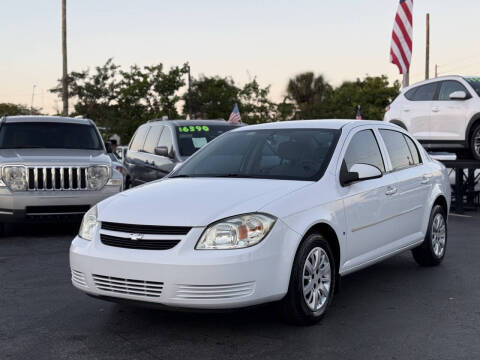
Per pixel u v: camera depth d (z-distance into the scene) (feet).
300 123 19.94
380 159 20.01
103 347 14.26
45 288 20.03
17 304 18.06
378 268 23.25
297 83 164.76
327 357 13.51
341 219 16.81
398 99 44.50
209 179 17.33
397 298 18.67
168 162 35.53
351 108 169.99
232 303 13.96
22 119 34.94
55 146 33.71
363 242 18.11
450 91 40.83
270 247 14.40
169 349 14.08
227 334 15.10
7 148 32.83
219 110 148.25
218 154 19.25
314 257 15.81
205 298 13.87
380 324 15.94
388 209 19.51
